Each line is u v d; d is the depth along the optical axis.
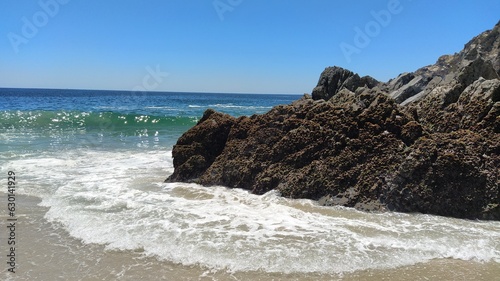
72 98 82.62
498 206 8.43
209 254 6.68
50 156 15.76
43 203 9.56
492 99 10.48
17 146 17.97
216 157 12.09
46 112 31.56
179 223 8.09
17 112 31.08
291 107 11.82
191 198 10.04
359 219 8.41
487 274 6.16
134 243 7.17
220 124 12.60
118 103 64.00
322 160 10.25
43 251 6.93
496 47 25.33
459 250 6.87
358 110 10.73
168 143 20.47
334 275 6.09
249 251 6.77
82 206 9.22
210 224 8.05
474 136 9.58
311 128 10.81
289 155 10.74
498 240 7.28
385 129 10.24
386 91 19.25
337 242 7.16
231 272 6.17
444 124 11.21
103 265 6.43
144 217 8.46
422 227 7.93
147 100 83.88
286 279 5.98
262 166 10.91
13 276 6.03
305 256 6.59
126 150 17.92
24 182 11.47
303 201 9.69
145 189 10.91
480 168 8.82
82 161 14.95
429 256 6.68
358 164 9.83
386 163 9.53
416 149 9.31
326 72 22.19
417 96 14.54
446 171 8.88
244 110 53.91
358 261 6.45
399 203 8.96
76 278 6.02
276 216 8.59
